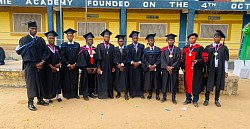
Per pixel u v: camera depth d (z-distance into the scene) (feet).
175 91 22.03
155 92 25.71
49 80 21.08
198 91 21.29
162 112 19.63
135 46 23.36
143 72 23.47
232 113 19.79
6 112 19.03
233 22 49.83
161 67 21.90
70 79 22.72
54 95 21.61
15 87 26.91
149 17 49.90
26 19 50.57
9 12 50.21
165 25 50.14
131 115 18.84
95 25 50.42
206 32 50.44
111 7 44.57
